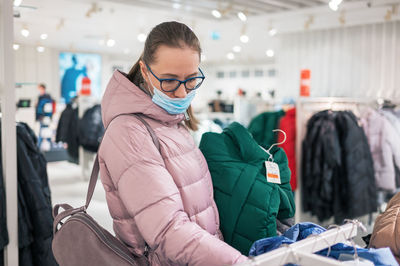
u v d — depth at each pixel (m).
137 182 1.05
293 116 3.76
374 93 6.01
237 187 1.37
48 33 8.54
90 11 5.34
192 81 1.14
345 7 5.16
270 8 5.37
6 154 2.05
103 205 4.88
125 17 6.29
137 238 1.17
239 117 5.18
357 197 3.47
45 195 2.57
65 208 1.32
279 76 7.18
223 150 1.45
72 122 6.58
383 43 5.91
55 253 1.20
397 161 3.80
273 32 5.97
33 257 2.32
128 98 1.15
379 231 1.17
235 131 1.47
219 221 1.38
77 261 1.17
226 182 1.38
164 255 1.03
